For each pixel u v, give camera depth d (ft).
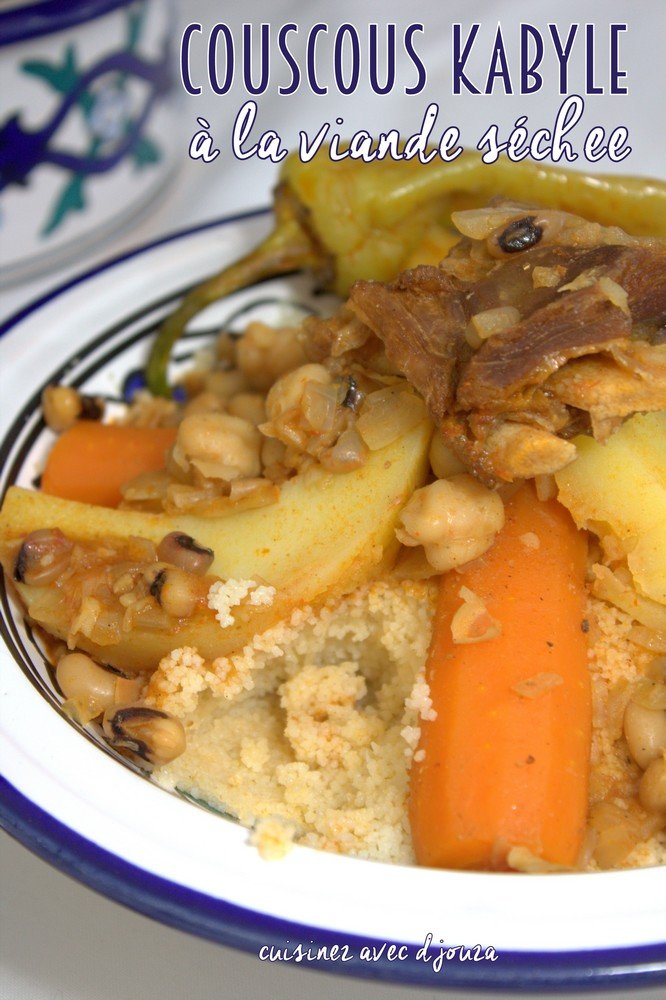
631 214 1.12
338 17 1.62
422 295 0.96
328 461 0.97
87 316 1.18
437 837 0.89
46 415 1.12
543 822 0.88
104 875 0.84
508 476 0.92
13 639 0.96
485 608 0.93
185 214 1.45
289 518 0.98
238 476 1.01
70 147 1.32
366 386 0.99
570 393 0.91
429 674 0.94
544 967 0.80
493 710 0.91
